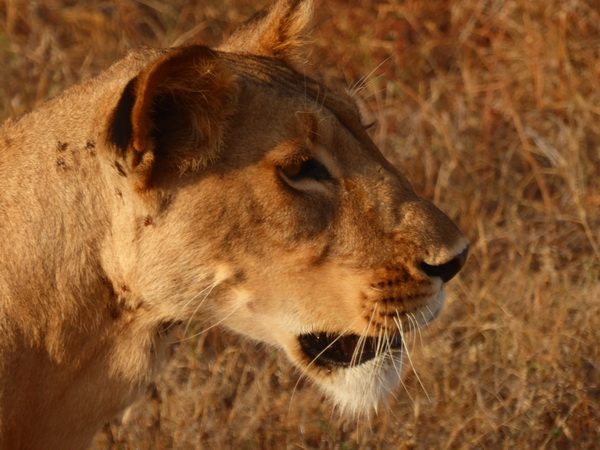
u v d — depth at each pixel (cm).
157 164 655
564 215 1213
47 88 1396
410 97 1399
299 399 985
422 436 935
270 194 671
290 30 781
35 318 667
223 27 1516
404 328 713
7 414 661
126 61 715
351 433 959
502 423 930
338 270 696
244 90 675
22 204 671
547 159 1318
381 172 712
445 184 1269
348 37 1452
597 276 1074
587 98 1341
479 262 1173
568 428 930
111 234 671
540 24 1405
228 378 1015
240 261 682
